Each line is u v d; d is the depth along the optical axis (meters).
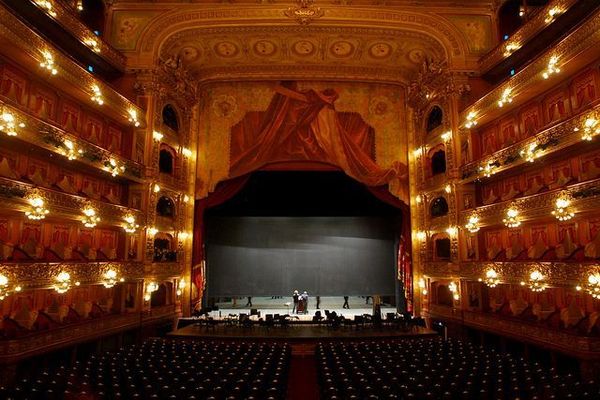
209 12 21.25
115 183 20.16
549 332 14.52
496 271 17.70
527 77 16.56
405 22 21.56
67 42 18.41
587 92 15.31
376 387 9.55
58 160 16.77
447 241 22.33
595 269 13.09
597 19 13.32
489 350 14.28
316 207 25.84
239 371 11.07
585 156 15.83
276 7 21.09
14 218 15.25
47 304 16.61
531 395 9.19
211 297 25.72
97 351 16.97
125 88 21.03
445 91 21.58
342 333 18.59
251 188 25.89
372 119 25.11
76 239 17.94
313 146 24.38
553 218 16.31
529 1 20.77
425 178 23.38
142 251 19.84
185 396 8.99
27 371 13.52
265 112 24.84
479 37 21.62
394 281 26.09
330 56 23.92
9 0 15.70
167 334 18.55
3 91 14.48
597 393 9.08
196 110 24.75
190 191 23.95
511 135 19.20
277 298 29.31
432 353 13.45
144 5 21.44
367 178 24.16
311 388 13.05
